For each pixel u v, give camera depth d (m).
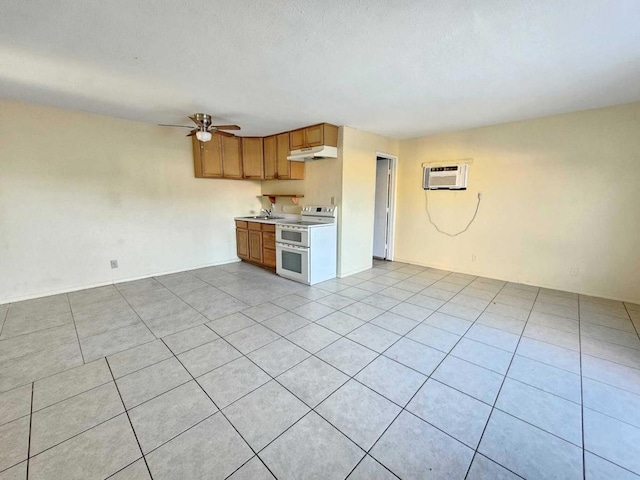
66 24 1.64
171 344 2.38
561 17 1.57
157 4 1.46
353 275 4.39
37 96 2.90
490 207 4.12
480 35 1.75
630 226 3.19
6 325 2.69
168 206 4.36
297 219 4.90
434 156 4.60
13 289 3.24
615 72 2.28
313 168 4.43
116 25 1.66
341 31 1.71
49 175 3.34
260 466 1.33
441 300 3.37
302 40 1.82
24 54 2.00
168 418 1.61
